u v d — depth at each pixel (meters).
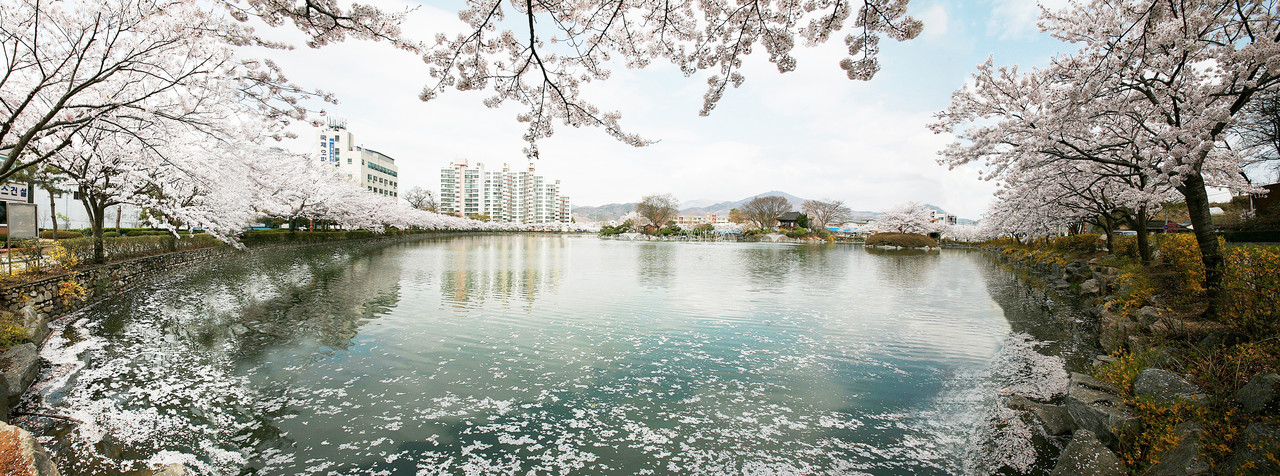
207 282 15.12
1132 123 7.86
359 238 44.88
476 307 12.09
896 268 24.67
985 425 5.39
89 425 5.13
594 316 11.16
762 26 3.93
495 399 6.07
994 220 21.91
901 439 5.11
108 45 7.35
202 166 12.12
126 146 11.23
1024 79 8.47
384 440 4.97
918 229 62.38
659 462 4.63
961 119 9.22
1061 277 16.84
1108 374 5.55
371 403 5.89
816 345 8.79
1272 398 3.53
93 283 11.22
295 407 5.73
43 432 4.94
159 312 10.55
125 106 7.39
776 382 6.82
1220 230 14.95
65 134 9.45
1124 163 6.93
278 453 4.68
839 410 5.86
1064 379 6.74
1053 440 5.00
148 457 4.56
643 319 10.91
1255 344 4.39
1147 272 9.27
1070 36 7.80
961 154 9.25
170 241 17.66
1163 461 3.60
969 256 36.81
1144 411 4.25
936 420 5.56
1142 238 11.24
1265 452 2.99
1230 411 3.71
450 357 7.77
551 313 11.46
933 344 8.84
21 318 7.37
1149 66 6.00
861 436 5.18
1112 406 4.80
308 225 45.19
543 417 5.58
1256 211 13.76
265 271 18.52
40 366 6.60
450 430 5.22
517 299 13.41
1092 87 6.15
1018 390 6.41
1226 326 5.38
